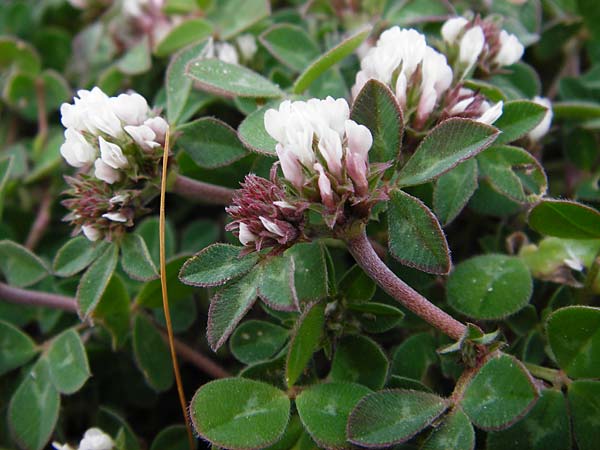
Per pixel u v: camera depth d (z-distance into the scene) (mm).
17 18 139
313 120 66
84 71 130
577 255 85
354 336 78
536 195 82
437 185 81
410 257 68
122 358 99
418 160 71
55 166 116
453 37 93
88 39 132
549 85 121
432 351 83
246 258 69
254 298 66
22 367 97
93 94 80
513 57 95
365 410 67
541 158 110
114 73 119
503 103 82
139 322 93
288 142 68
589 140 103
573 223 79
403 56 78
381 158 73
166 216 117
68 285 100
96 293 79
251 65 111
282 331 83
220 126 88
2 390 101
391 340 92
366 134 66
